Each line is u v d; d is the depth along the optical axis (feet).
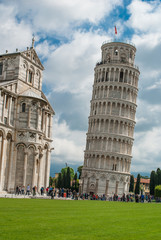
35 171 210.38
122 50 428.56
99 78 426.10
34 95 220.84
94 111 418.92
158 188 366.84
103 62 431.02
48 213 89.86
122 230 65.57
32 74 235.40
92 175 392.68
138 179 519.19
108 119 403.34
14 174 204.85
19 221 69.67
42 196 199.21
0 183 194.29
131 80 420.36
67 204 140.77
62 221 73.87
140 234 61.87
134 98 422.41
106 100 407.64
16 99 211.41
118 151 399.85
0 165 195.00
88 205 144.77
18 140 207.82
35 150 210.59
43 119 231.50
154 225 76.23
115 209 126.62
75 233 59.47
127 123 408.26
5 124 198.39
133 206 164.04
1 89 195.42
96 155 397.39
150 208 150.30
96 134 403.13
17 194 195.72
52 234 57.21
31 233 56.90
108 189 385.70
